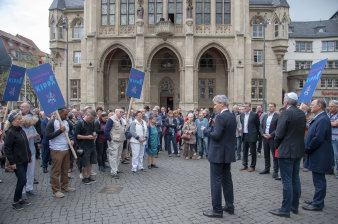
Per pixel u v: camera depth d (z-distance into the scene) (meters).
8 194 7.07
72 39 34.03
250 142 9.48
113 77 32.81
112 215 5.49
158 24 28.06
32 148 6.96
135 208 5.87
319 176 5.71
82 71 30.84
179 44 28.86
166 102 33.66
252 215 5.44
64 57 34.22
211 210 5.59
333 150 8.89
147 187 7.52
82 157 7.76
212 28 29.36
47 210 5.82
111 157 8.79
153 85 33.09
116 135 8.78
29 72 6.89
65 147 6.95
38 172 9.62
